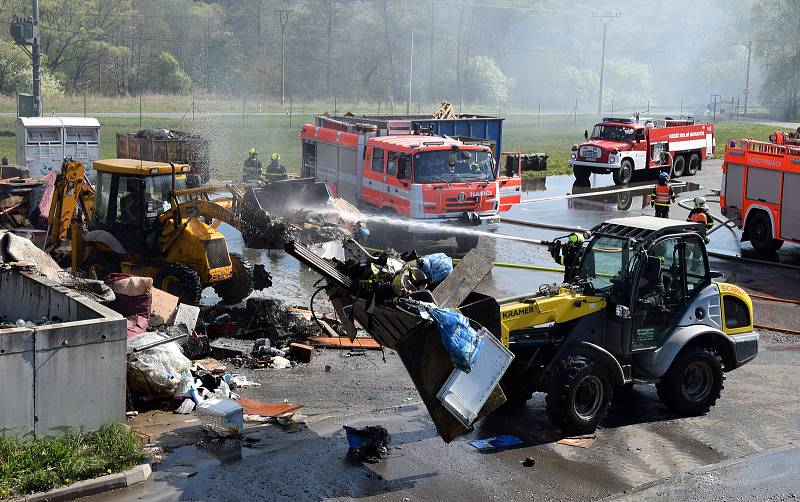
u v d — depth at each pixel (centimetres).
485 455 1259
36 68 4312
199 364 1558
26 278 1512
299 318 1848
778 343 1892
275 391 1523
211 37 12769
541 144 6656
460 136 3105
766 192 2727
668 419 1420
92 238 2036
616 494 1128
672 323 1416
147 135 3994
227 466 1194
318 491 1124
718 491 1139
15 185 2927
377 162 2748
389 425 1371
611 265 1416
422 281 1252
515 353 1398
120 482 1112
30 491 1061
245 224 1945
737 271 2575
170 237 1981
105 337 1223
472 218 2592
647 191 4159
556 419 1319
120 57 11769
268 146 5875
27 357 1155
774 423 1402
